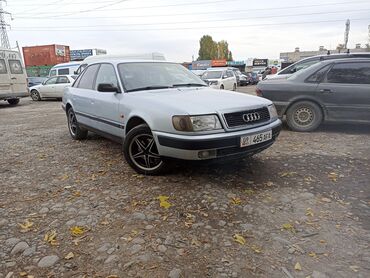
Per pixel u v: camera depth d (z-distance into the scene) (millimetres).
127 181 3969
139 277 2256
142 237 2730
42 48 29438
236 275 2266
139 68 4996
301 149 5223
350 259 2418
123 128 4441
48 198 3566
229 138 3508
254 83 36031
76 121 6145
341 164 4438
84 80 5926
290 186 3719
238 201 3346
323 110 6430
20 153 5512
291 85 6578
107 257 2479
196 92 4410
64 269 2354
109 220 3031
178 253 2512
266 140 3893
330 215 3064
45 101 17453
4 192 3768
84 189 3779
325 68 6414
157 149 3816
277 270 2312
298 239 2684
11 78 14758
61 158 5094
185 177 4016
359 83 6168
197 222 2951
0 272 2340
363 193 3525
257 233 2777
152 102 3924
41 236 2793
